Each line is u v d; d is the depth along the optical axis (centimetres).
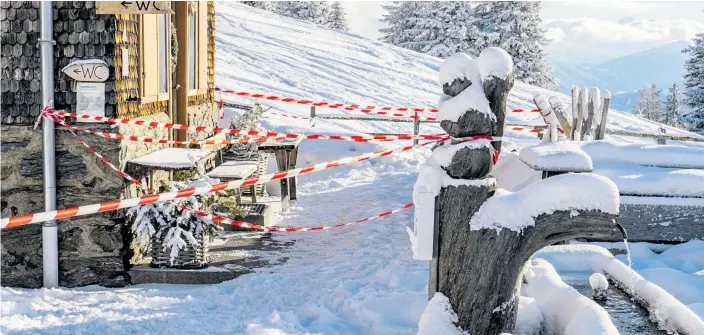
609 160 758
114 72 704
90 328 556
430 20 5116
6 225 389
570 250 625
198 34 1066
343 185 1285
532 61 4850
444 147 455
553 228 435
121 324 565
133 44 760
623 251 708
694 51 3972
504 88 455
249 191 1130
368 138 739
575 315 437
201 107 1102
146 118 810
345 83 2792
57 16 702
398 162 1495
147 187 798
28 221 399
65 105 711
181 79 975
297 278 702
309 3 7225
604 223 432
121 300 639
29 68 710
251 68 2758
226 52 2967
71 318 580
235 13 4134
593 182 434
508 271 439
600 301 527
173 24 964
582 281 579
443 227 446
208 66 1165
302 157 1492
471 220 441
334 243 849
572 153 591
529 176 662
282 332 525
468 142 443
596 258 611
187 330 550
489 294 440
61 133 708
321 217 1003
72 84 707
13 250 713
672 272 595
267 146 1070
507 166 732
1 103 714
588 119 898
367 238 869
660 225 721
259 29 3694
